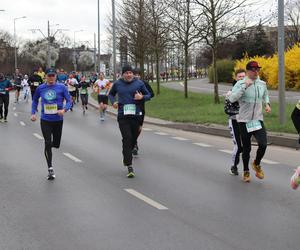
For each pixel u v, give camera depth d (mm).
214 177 9336
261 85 8625
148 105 27797
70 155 12039
